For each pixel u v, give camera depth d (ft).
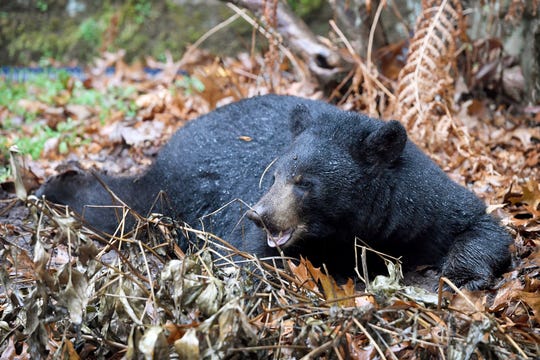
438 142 36.50
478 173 34.40
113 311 20.26
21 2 58.34
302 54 41.93
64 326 20.84
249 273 21.09
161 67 56.34
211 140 30.94
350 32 43.34
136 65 54.13
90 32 58.75
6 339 21.36
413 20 49.11
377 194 25.50
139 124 42.32
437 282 26.00
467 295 21.94
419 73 37.86
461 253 25.85
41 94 47.91
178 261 19.83
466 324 19.60
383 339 19.01
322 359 19.44
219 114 32.14
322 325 19.31
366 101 40.22
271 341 19.69
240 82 45.68
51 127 43.11
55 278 19.35
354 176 25.12
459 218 26.43
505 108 41.88
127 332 20.26
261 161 28.60
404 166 26.22
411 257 26.73
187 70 51.31
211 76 42.01
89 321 20.84
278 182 25.16
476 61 43.24
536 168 34.71
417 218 25.81
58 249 27.55
